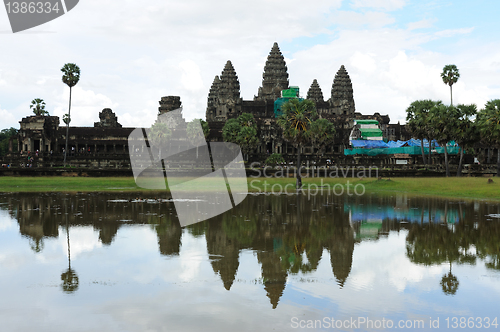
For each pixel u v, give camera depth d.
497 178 68.06
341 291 14.31
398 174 81.12
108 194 50.50
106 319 11.92
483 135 74.00
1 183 64.81
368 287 14.77
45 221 28.86
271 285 14.93
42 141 117.56
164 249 20.39
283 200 45.25
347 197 48.94
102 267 17.12
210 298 13.59
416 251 20.27
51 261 18.08
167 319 11.95
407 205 39.78
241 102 171.75
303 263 17.98
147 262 17.91
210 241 22.33
